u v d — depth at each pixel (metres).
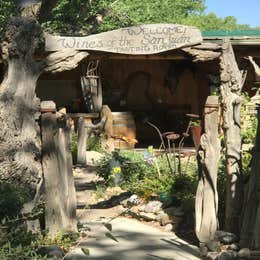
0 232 4.52
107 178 9.45
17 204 5.03
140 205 7.64
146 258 5.52
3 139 5.73
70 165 6.00
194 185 7.55
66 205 5.89
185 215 6.80
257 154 5.55
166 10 25.00
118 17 21.33
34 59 6.16
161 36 6.22
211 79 16.47
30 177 5.73
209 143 5.75
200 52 6.21
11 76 5.91
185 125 18.92
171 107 19.28
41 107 5.84
